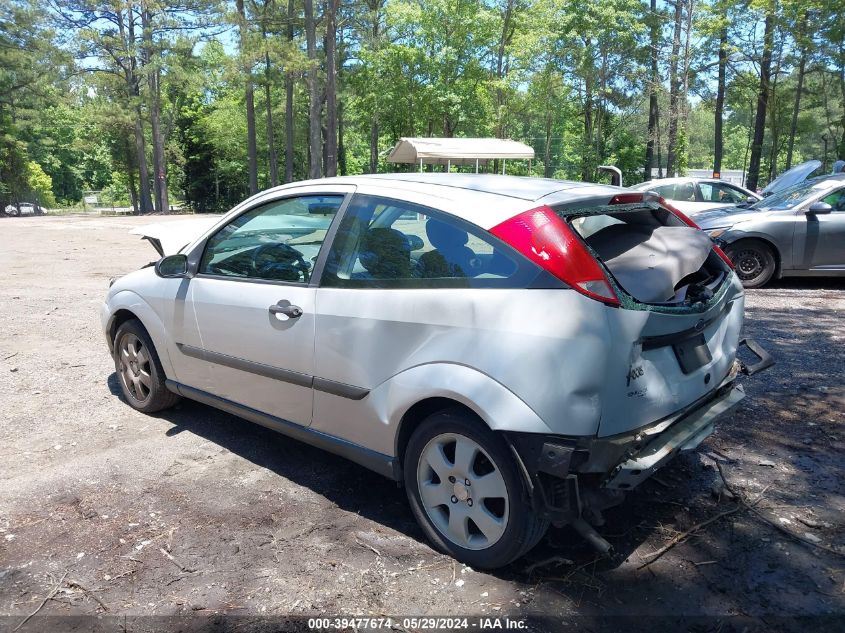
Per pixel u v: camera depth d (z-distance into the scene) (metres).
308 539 3.15
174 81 46.56
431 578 2.84
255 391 3.79
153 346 4.54
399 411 2.99
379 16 45.47
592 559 2.97
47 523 3.27
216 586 2.79
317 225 3.52
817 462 3.92
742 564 2.93
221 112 57.94
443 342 2.82
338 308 3.24
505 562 2.79
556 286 2.60
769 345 6.40
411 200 3.13
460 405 2.83
